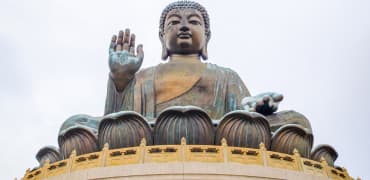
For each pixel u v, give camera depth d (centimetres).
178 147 1670
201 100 2183
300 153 1852
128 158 1666
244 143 1781
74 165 1698
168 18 2548
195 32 2495
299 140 1859
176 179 1581
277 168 1656
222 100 2202
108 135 1794
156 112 2148
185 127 1770
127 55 2098
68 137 1872
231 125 1794
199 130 1772
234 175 1603
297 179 1642
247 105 2009
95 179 1616
